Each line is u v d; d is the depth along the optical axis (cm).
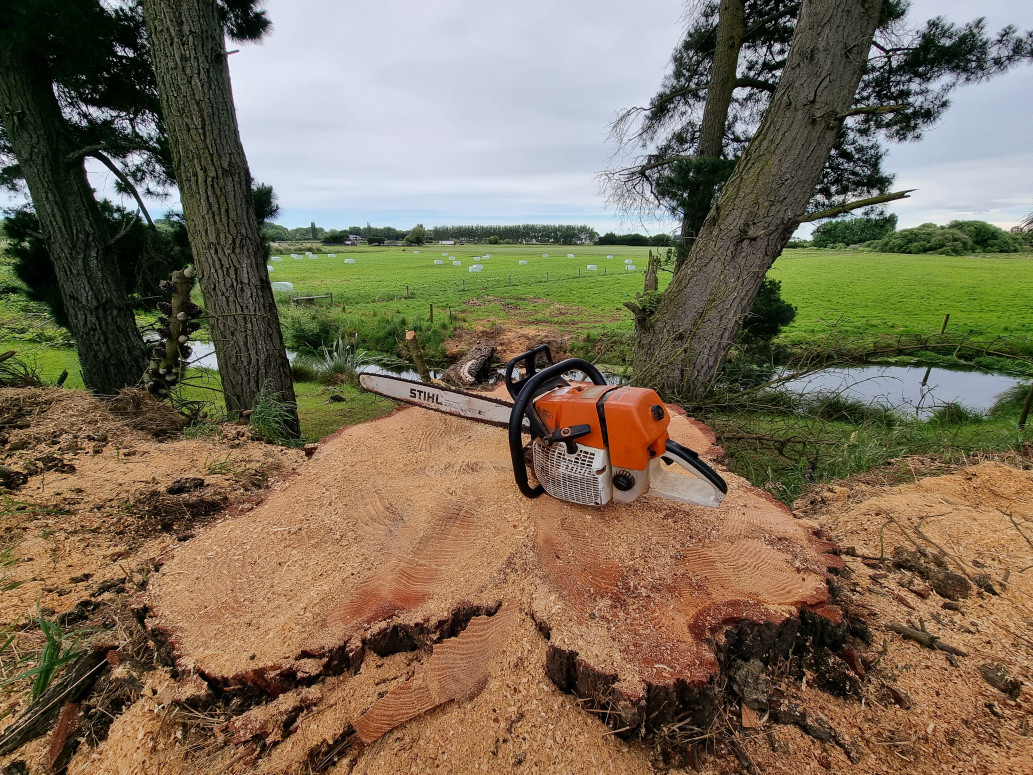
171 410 402
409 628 162
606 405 186
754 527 211
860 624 183
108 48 520
